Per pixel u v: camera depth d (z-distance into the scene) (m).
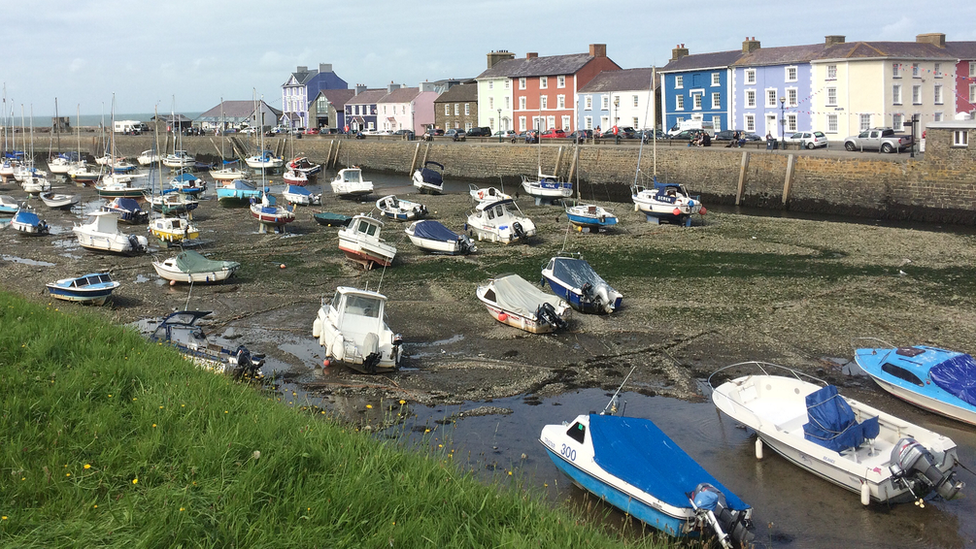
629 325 20.59
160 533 6.92
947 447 11.82
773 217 39.25
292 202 46.03
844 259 27.61
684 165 49.44
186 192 50.25
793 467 12.90
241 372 15.75
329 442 9.27
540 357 18.31
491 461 12.95
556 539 7.96
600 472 11.41
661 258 28.75
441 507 8.12
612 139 60.91
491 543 7.61
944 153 36.72
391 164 74.12
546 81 77.62
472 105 87.19
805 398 13.59
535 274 26.80
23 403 9.31
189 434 9.08
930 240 30.56
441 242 30.38
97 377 10.74
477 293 22.02
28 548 6.66
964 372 14.91
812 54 57.94
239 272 27.95
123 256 31.59
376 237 28.38
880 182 39.41
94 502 7.46
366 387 16.45
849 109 55.53
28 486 7.52
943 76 55.50
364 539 7.29
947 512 11.48
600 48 76.69
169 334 16.91
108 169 68.44
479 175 64.81
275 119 117.88
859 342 18.73
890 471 11.40
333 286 25.62
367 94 105.94
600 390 16.27
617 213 40.06
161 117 116.56
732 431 14.27
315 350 19.06
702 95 65.44
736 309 21.70
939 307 21.33
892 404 15.37
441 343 19.50
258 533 7.20
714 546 10.24
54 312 15.09
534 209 43.09
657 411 15.17
